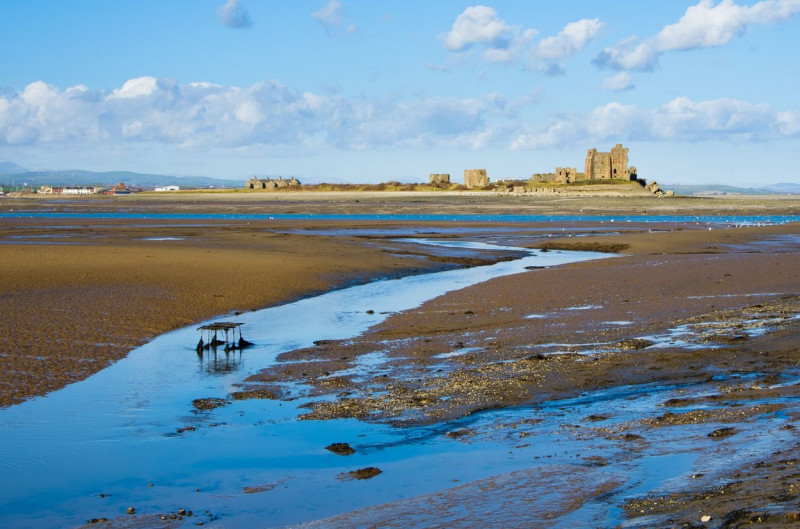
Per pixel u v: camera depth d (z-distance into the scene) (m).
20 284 31.75
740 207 149.75
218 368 18.81
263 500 10.02
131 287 32.00
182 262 41.72
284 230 83.31
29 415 14.53
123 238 65.00
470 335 22.73
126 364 19.19
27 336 21.80
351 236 73.50
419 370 18.06
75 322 24.17
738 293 31.02
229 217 120.19
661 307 27.45
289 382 17.27
